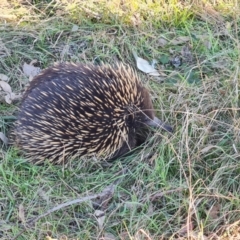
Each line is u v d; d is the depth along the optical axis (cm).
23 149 241
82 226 227
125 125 239
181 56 266
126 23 274
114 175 236
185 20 274
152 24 274
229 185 229
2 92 258
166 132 241
